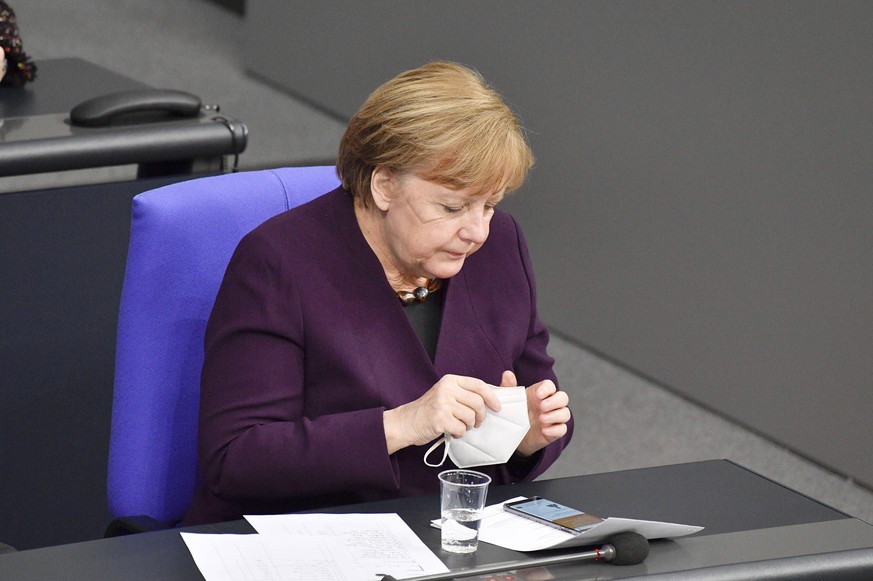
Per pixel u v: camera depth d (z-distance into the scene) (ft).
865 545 19.80
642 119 52.65
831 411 47.11
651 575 18.13
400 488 22.49
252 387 21.80
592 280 57.16
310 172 26.30
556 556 18.56
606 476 22.70
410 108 20.95
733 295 50.26
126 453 24.41
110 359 35.17
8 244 32.99
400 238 21.90
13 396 33.83
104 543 18.51
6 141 32.91
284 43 81.00
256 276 22.26
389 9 70.13
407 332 22.81
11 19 38.29
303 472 21.03
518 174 21.50
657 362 54.54
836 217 45.44
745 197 48.88
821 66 44.78
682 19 49.78
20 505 34.50
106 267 34.58
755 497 21.88
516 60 59.26
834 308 46.21
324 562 18.13
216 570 17.67
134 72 81.51
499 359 23.86
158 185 34.91
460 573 17.72
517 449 23.08
